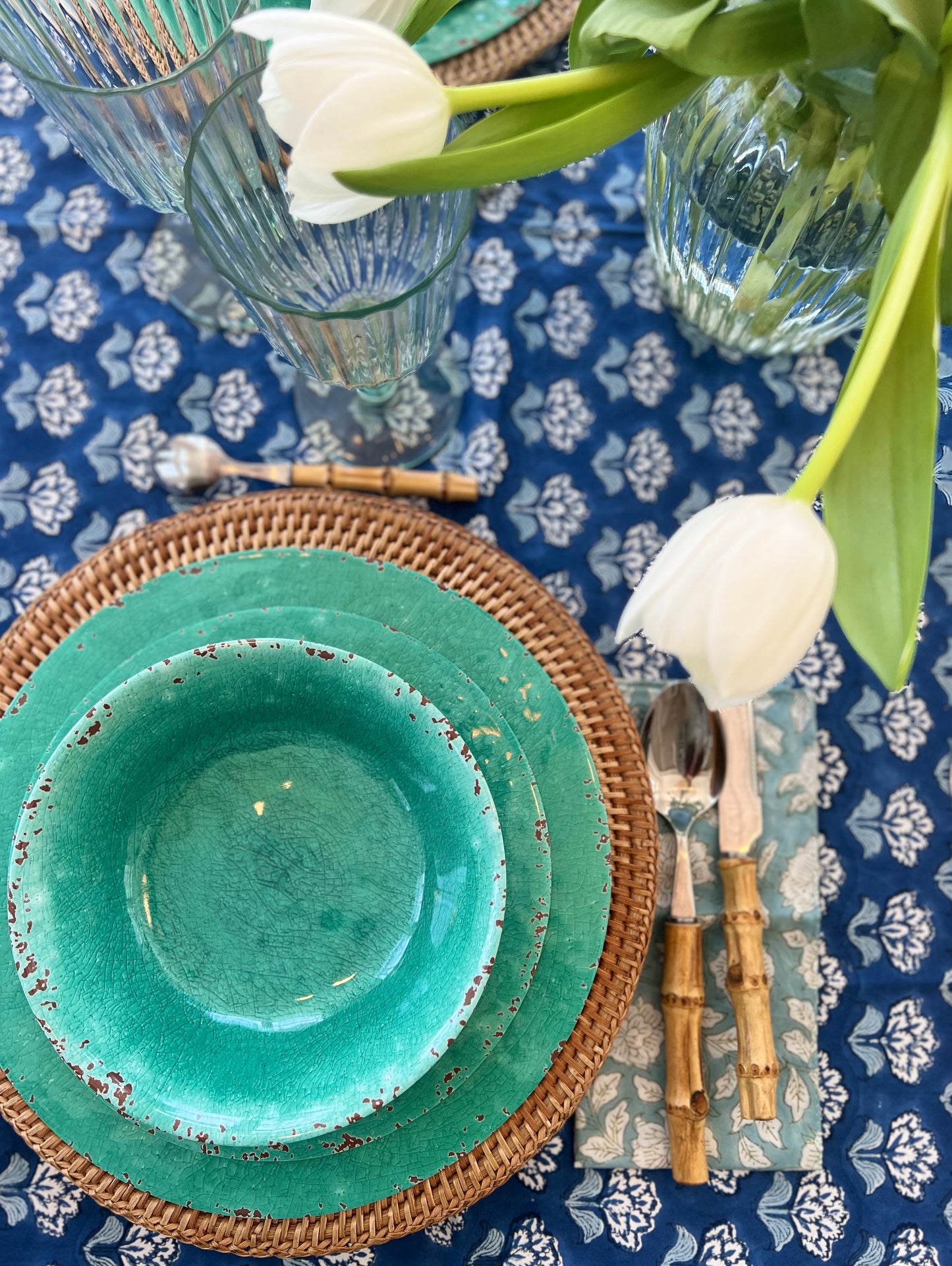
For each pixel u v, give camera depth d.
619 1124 0.51
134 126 0.47
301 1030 0.43
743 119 0.39
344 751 0.44
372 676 0.40
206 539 0.48
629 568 0.58
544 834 0.42
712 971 0.53
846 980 0.54
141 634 0.45
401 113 0.26
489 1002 0.41
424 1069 0.37
